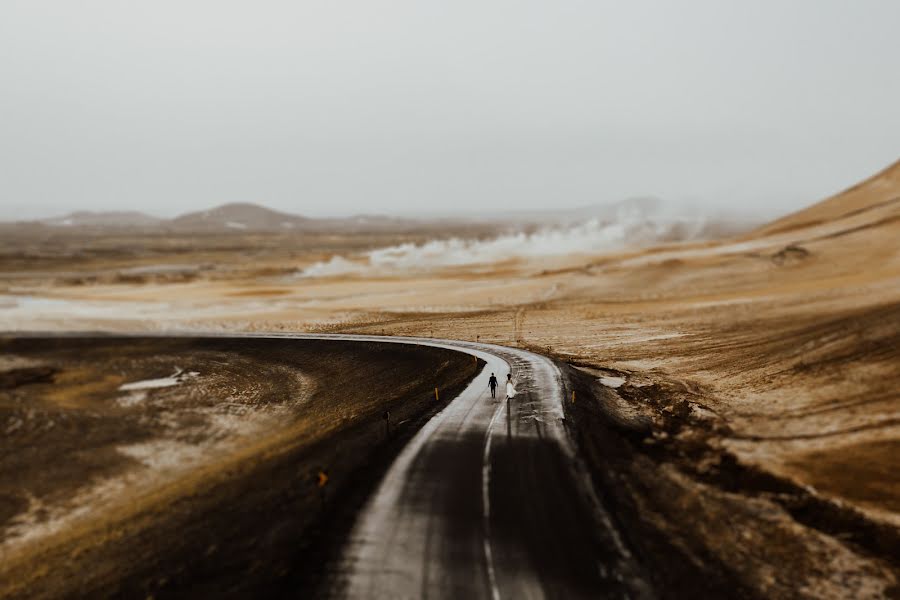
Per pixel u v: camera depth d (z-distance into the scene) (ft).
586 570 37.40
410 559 38.58
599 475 53.26
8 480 76.64
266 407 111.24
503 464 55.16
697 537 45.06
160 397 118.62
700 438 74.59
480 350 132.05
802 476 61.62
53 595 42.39
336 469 55.52
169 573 39.73
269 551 40.34
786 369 103.86
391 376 122.21
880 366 90.94
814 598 39.42
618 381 110.32
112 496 71.10
